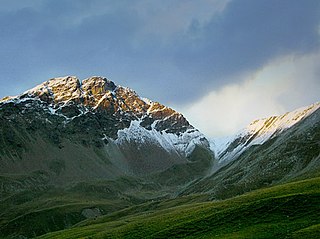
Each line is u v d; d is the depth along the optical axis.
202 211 87.19
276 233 64.12
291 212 72.31
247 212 75.75
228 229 71.88
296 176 169.00
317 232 59.31
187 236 73.50
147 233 82.06
